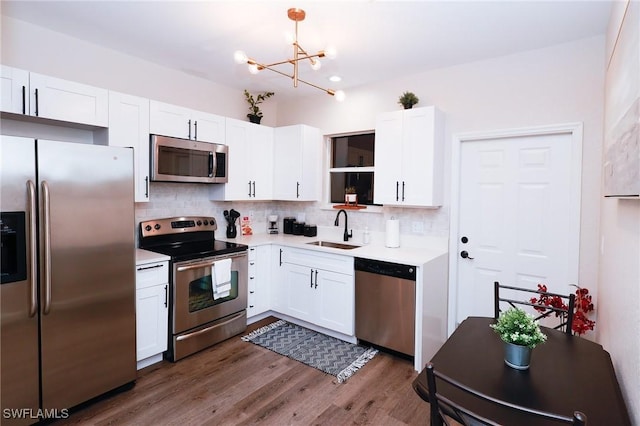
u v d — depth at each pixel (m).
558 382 1.27
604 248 2.09
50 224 1.92
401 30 2.44
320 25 2.38
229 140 3.48
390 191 3.19
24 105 2.20
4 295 1.78
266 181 3.91
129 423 2.01
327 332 3.31
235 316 3.23
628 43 1.31
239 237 3.90
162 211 3.31
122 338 2.29
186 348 2.80
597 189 2.46
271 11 2.23
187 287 2.80
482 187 3.03
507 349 1.40
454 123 3.10
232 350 2.96
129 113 2.71
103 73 2.86
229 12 2.26
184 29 2.51
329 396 2.31
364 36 2.54
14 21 2.40
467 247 3.11
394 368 2.69
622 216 1.52
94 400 2.21
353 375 2.58
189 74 3.46
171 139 2.94
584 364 1.42
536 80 2.71
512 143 2.88
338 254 3.11
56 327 1.97
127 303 2.30
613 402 1.15
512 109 2.81
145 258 2.59
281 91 3.97
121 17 2.36
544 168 2.74
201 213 3.63
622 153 1.37
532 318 1.41
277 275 3.62
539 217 2.77
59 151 1.95
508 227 2.91
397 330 2.79
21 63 2.44
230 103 3.87
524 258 2.85
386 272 2.82
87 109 2.48
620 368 1.41
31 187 1.83
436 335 2.93
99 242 2.14
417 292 2.67
